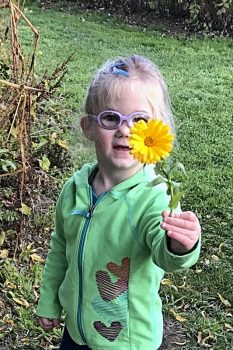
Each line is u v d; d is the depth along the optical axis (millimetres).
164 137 983
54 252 1351
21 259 2129
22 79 2180
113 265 1198
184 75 4684
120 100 1183
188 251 1037
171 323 1936
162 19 6402
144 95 1188
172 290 2064
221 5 5883
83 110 1271
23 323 1850
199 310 1995
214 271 2176
